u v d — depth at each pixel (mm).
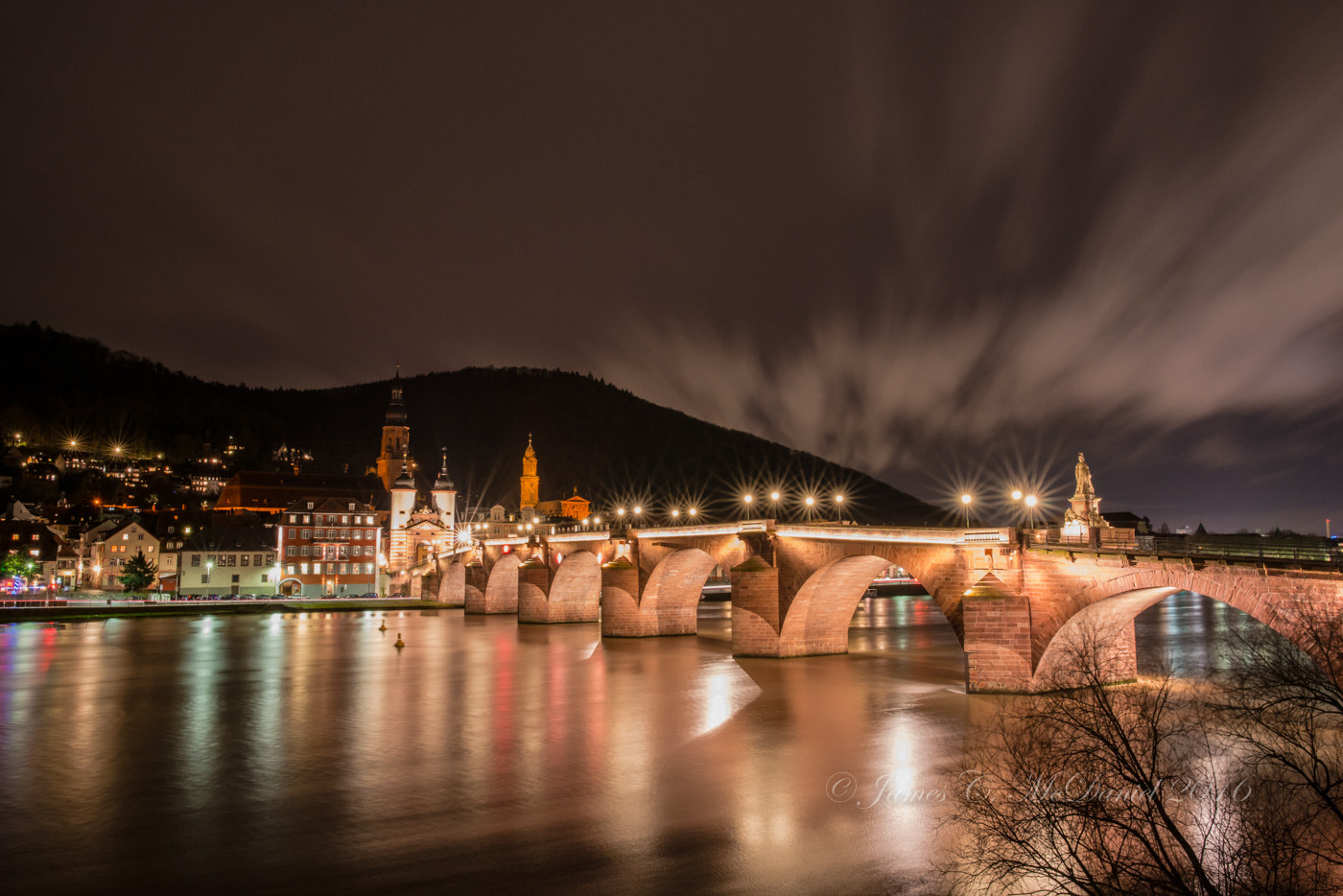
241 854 31422
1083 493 58094
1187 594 177625
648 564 104188
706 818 34938
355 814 35625
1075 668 50594
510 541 140750
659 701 60062
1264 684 30969
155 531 190625
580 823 34469
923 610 154625
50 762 44094
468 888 28344
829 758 43844
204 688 67312
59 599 162625
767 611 81312
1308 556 43094
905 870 29453
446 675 73562
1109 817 23594
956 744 45594
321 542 186500
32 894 28141
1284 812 29141
